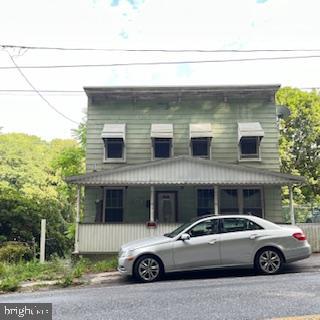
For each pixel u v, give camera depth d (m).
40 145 48.09
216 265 9.01
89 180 14.14
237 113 17.77
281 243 9.25
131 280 9.45
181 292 7.34
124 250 9.30
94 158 17.36
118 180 14.16
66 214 34.06
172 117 17.83
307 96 24.03
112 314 5.84
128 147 17.47
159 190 16.66
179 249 8.99
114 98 18.00
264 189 16.44
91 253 13.68
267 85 17.48
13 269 11.05
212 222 9.40
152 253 8.96
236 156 17.27
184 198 16.56
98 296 7.43
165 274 9.78
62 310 6.28
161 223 13.93
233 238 9.15
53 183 38.22
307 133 23.81
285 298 6.49
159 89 17.64
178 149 17.44
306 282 7.95
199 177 14.28
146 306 6.28
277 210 16.22
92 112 17.88
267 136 17.47
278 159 17.17
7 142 43.84
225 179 14.28
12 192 20.69
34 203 20.38
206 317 5.46
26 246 15.42
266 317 5.35
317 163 23.39
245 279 8.62
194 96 17.95
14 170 38.78
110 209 16.56
